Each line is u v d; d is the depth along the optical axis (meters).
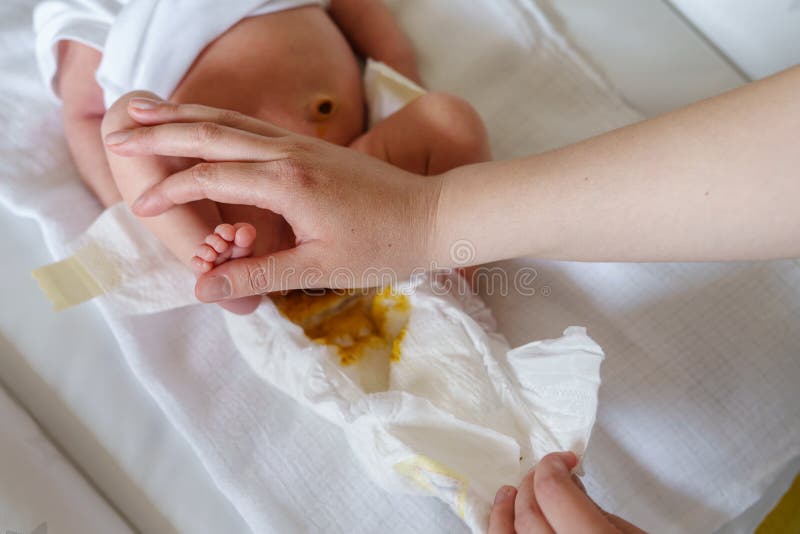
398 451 0.60
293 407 0.67
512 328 0.69
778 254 0.53
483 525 0.57
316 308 0.66
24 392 0.67
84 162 0.73
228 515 0.64
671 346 0.68
